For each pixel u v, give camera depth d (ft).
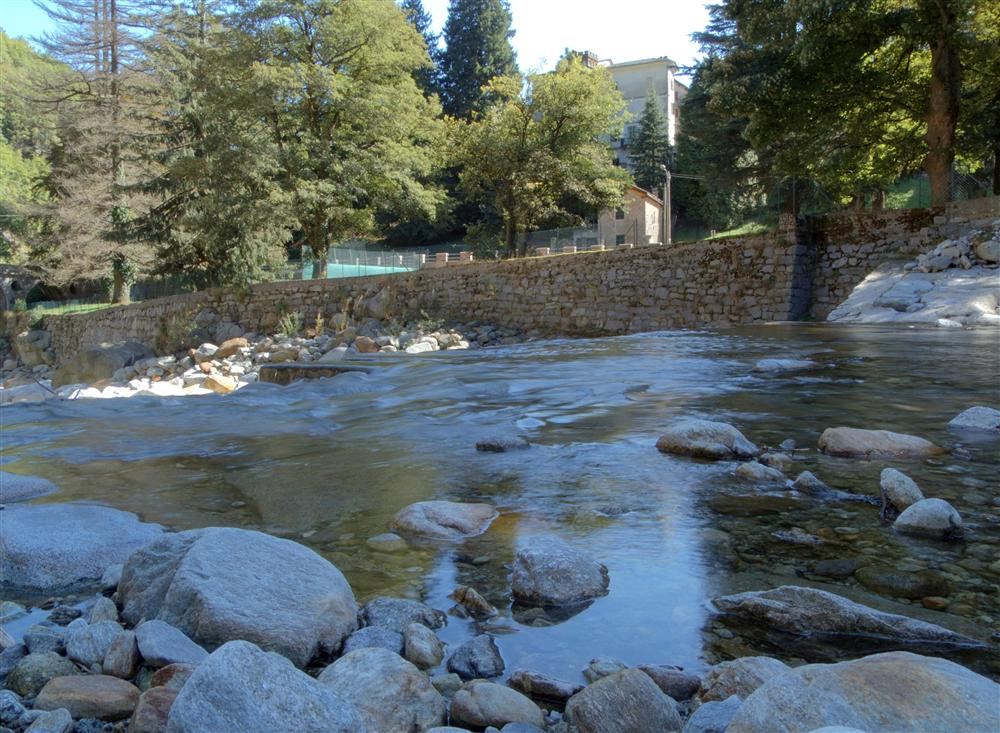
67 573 12.34
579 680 8.14
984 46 76.84
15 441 26.55
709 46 140.26
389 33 129.59
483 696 7.47
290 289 122.42
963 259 66.08
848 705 5.70
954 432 19.83
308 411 31.89
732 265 82.79
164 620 9.55
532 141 152.56
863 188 107.04
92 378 113.29
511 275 101.91
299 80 124.47
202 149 136.77
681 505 14.17
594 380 34.86
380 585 11.18
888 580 10.28
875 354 38.06
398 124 134.72
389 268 146.30
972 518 12.88
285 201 123.85
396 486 17.20
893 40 84.07
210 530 10.94
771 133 83.76
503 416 26.89
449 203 180.14
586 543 12.32
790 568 10.93
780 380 30.89
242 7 128.77
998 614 9.22
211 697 6.36
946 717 5.46
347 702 6.79
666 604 9.91
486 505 14.53
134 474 20.22
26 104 186.29
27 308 181.57
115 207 154.92
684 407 25.59
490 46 248.93
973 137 85.76
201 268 142.92
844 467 16.53
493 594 10.64
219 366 98.32
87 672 8.89
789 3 73.36
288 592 9.78
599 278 93.81
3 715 7.48
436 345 94.48
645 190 208.03
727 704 6.79
